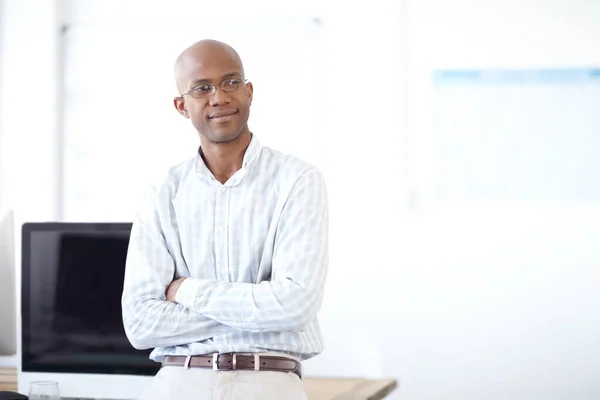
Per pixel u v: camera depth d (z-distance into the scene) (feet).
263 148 8.43
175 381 7.82
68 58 20.08
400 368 18.83
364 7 19.08
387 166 18.95
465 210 18.79
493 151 18.79
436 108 18.93
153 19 19.83
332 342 15.03
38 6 20.01
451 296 18.76
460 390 18.71
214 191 8.28
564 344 18.51
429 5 18.97
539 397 18.53
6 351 11.58
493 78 18.80
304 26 19.25
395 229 18.90
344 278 19.02
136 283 8.29
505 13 18.76
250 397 7.61
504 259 18.67
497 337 18.65
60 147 20.11
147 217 8.49
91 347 10.89
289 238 8.02
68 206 20.06
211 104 8.02
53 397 8.79
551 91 18.66
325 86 19.24
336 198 19.11
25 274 11.02
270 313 7.73
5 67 20.08
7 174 20.01
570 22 18.58
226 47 8.18
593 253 18.49
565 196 18.58
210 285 7.95
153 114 19.80
